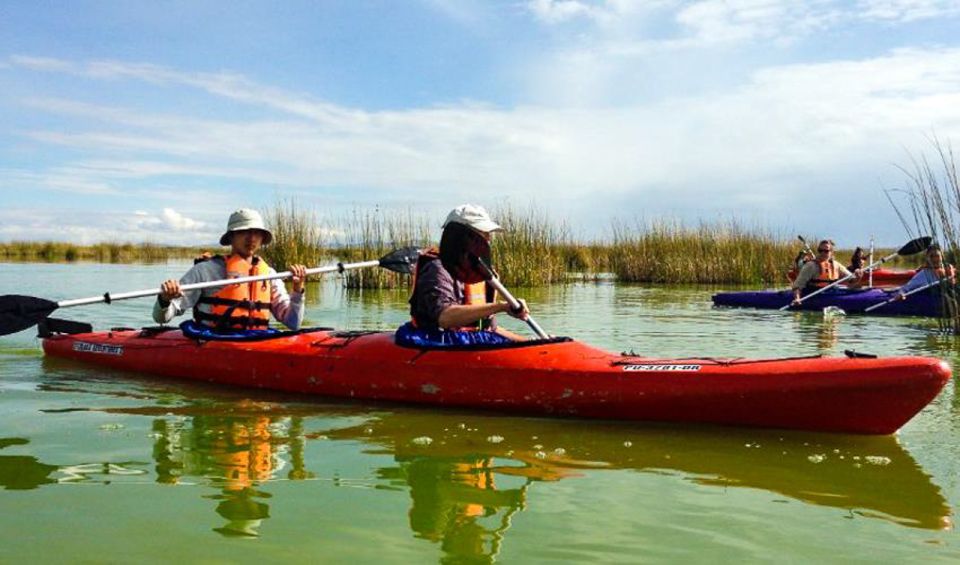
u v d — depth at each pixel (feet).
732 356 22.36
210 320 18.54
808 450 12.52
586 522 9.33
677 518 9.48
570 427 13.97
